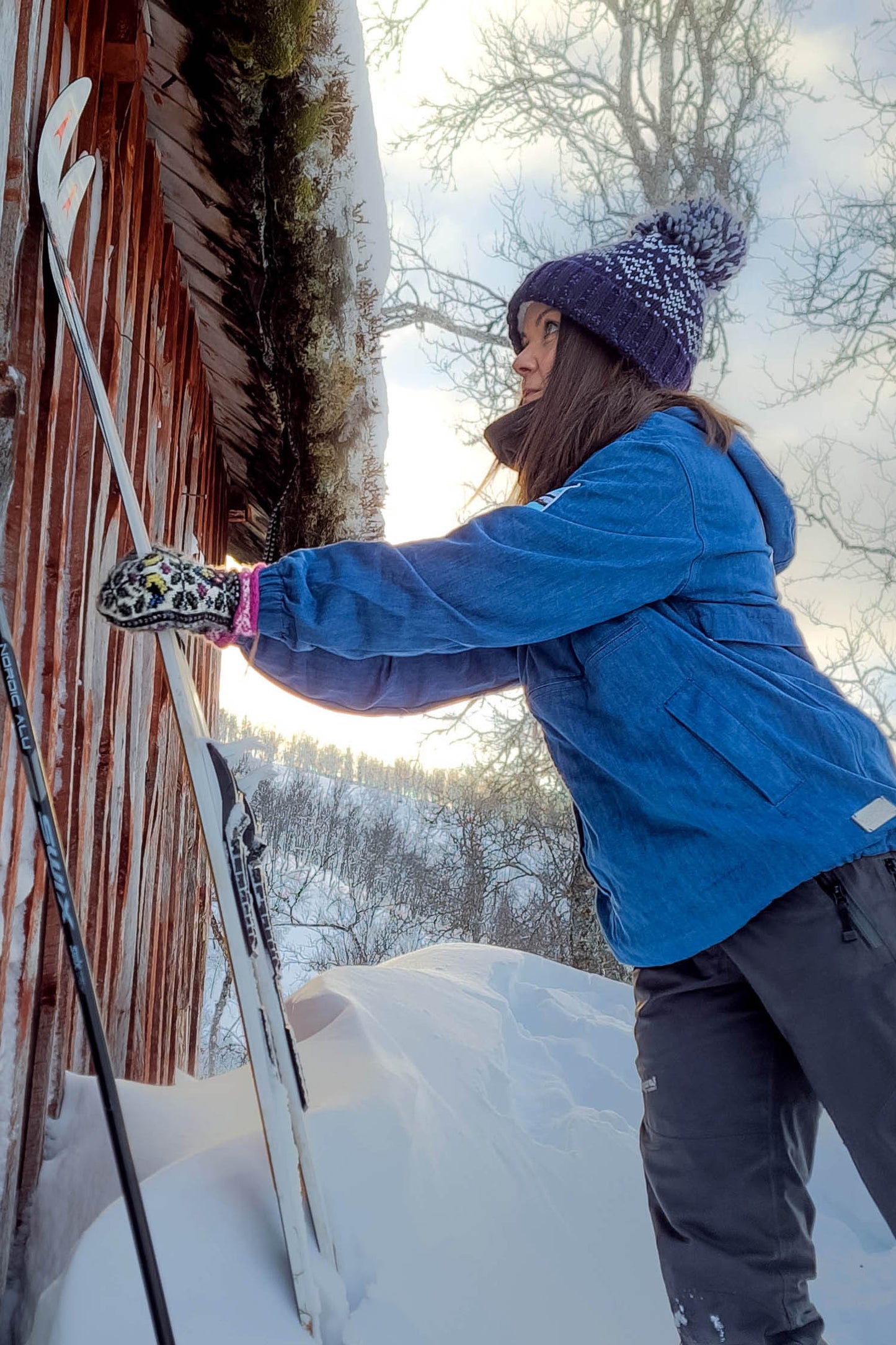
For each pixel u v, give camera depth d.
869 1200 2.10
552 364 1.43
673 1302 1.30
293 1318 1.23
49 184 1.39
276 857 25.06
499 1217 1.64
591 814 1.29
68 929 1.07
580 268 1.38
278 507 3.52
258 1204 1.36
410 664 1.44
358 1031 1.96
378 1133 1.56
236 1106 1.93
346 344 3.00
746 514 1.33
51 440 1.62
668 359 1.38
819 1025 1.13
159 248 2.77
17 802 1.49
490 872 13.10
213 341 3.64
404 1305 1.37
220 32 2.14
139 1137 1.75
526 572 1.18
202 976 4.77
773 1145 1.25
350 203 2.71
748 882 1.16
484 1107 1.99
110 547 2.22
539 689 1.32
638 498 1.23
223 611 1.19
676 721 1.21
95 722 2.12
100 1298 1.16
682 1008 1.28
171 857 3.57
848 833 1.14
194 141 2.59
